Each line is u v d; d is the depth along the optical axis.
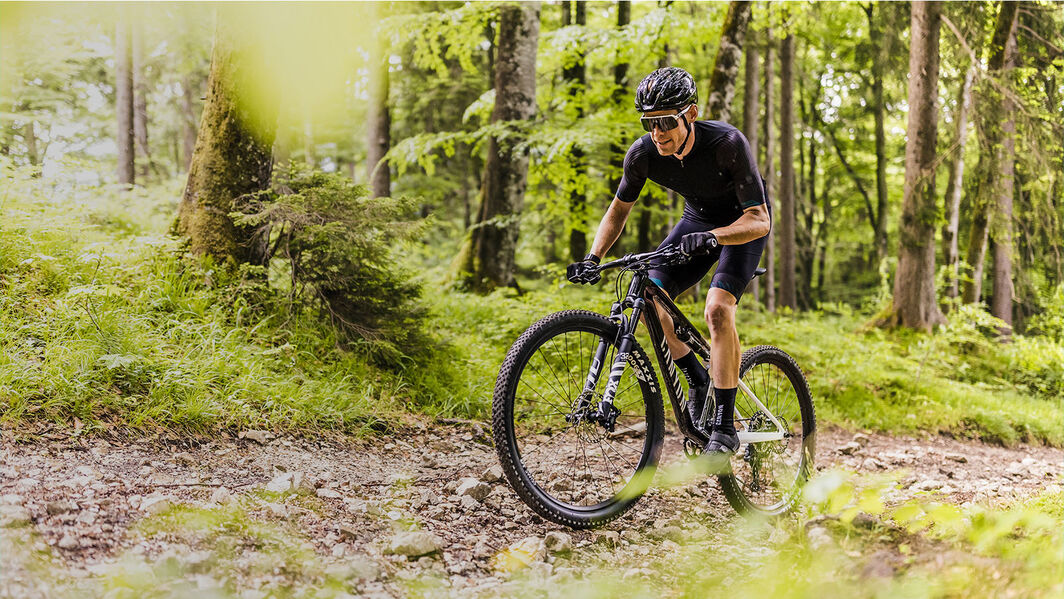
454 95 17.73
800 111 25.89
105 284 4.60
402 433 4.38
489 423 4.84
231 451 3.41
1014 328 16.06
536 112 9.62
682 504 3.59
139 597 1.90
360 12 11.54
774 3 11.83
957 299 10.52
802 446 4.01
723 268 3.23
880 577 2.04
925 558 2.16
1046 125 11.48
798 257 28.05
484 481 3.58
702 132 3.11
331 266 5.06
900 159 24.89
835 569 2.16
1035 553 2.10
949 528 2.43
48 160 6.16
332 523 2.72
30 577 1.90
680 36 10.41
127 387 3.60
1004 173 11.91
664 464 4.34
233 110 5.40
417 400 4.97
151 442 3.27
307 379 4.45
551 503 2.95
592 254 3.25
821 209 29.36
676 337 3.36
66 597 1.85
